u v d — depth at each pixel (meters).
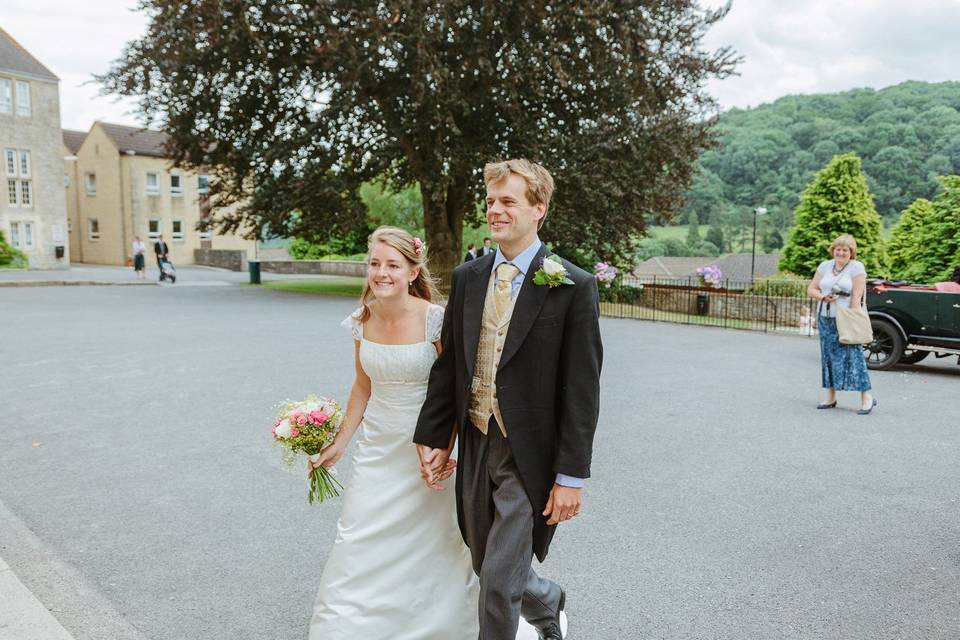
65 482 4.89
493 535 2.31
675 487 4.96
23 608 3.01
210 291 22.66
